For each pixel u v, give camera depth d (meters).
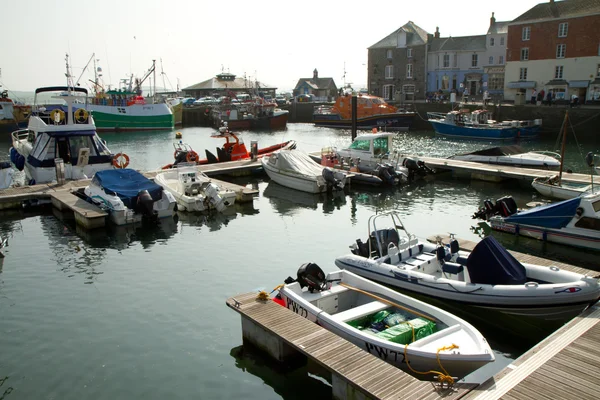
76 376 8.45
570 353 7.66
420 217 18.25
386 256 11.59
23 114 52.44
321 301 9.72
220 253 14.55
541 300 9.43
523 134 41.62
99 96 56.31
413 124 54.06
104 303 11.24
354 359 7.58
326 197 21.81
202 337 9.69
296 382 8.27
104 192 18.25
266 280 12.46
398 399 6.59
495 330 10.16
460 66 64.31
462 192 22.16
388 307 9.34
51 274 13.05
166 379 8.34
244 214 19.06
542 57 49.72
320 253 14.45
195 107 74.38
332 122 59.59
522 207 19.22
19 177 29.25
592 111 40.75
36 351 9.24
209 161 29.02
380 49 68.81
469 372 7.58
